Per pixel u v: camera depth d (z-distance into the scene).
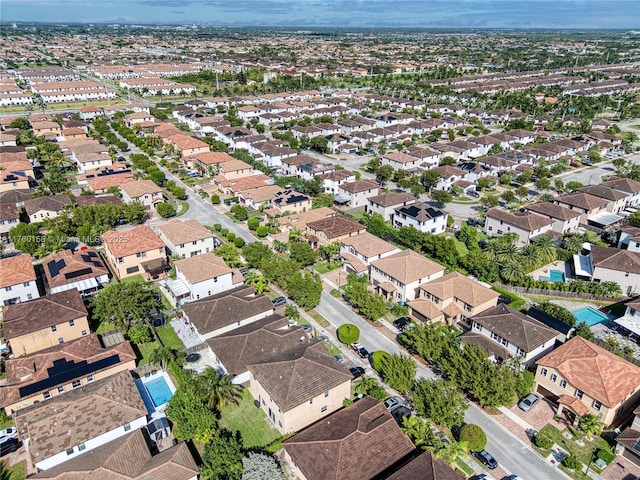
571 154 162.25
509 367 58.16
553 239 98.00
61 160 139.62
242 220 109.31
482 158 146.12
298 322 72.12
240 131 172.25
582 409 52.59
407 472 41.97
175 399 51.88
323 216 102.81
